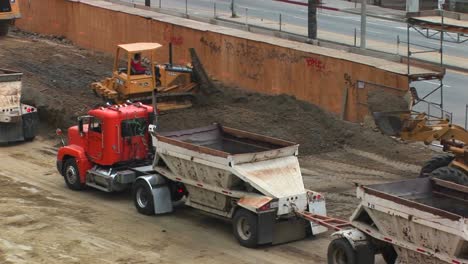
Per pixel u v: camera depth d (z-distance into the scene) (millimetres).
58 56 39344
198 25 37062
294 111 28281
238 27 42062
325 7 63156
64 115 28844
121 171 21062
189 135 20453
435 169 19719
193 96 30000
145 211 20000
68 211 20328
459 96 33312
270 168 17969
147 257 17141
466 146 19641
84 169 21766
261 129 27016
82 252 17422
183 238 18344
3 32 44656
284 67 31203
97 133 21250
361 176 22922
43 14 46125
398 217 14648
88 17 42438
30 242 18047
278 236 17812
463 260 13734
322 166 23969
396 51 41781
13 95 26844
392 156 24719
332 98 29188
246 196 17641
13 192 21922
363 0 37719
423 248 14422
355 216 15773
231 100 30266
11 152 26406
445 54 41750
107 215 20031
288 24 52500
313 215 17172
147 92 29078
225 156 17703
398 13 60375
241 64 33281
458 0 56781
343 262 15828
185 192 19969
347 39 46500
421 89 34438
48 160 25406
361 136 26062
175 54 37125
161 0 65312
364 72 27609
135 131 21188
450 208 15703
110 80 29703
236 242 18031
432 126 21359
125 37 40031
